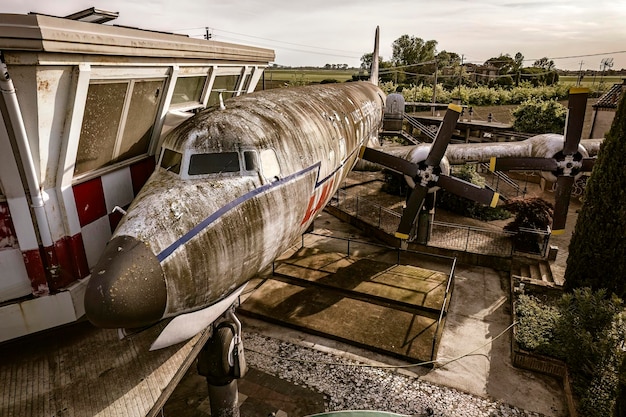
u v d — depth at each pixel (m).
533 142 17.84
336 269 17.42
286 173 8.62
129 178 8.08
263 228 7.85
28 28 4.56
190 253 6.40
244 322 14.41
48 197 6.03
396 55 103.88
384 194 28.08
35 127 5.30
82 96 5.69
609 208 12.95
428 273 17.14
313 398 10.96
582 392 10.54
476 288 16.72
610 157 12.81
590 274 13.72
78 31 5.24
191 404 10.84
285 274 16.95
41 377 6.62
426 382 11.60
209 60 9.85
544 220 18.31
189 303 6.63
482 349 13.05
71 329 7.85
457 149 19.56
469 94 65.06
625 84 29.41
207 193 6.94
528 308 13.98
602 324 11.55
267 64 15.05
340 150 12.83
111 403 6.12
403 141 42.91
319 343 13.23
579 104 15.26
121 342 7.54
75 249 6.61
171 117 8.79
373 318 14.20
